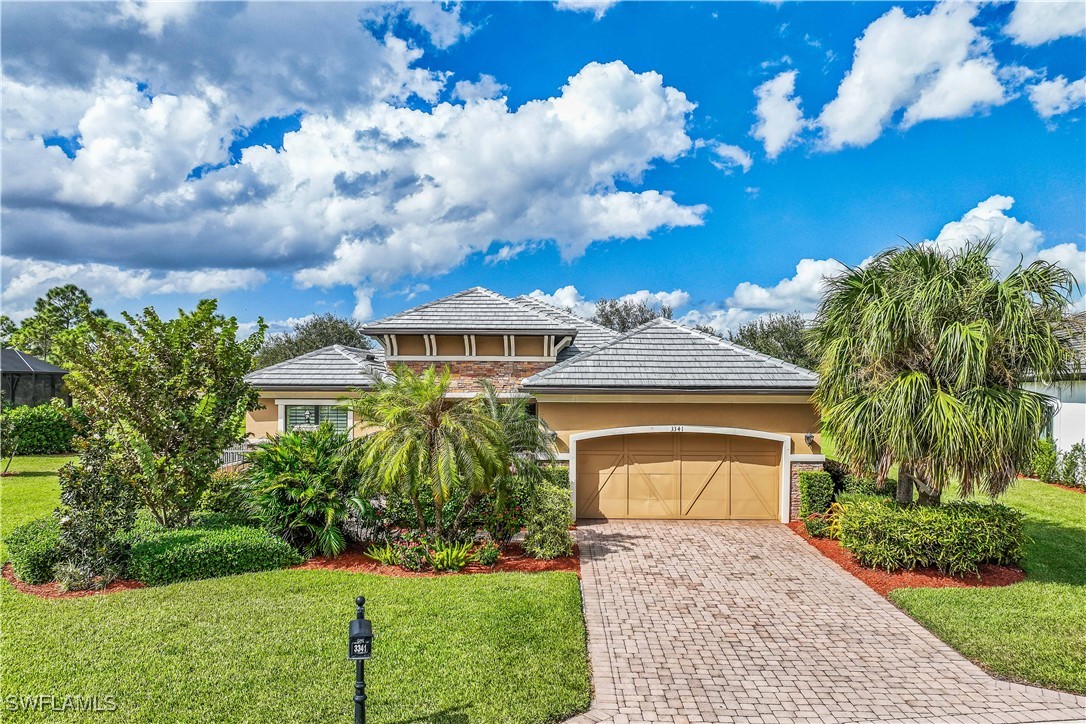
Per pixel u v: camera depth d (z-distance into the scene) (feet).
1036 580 34.63
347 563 37.17
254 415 66.64
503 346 59.98
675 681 23.04
